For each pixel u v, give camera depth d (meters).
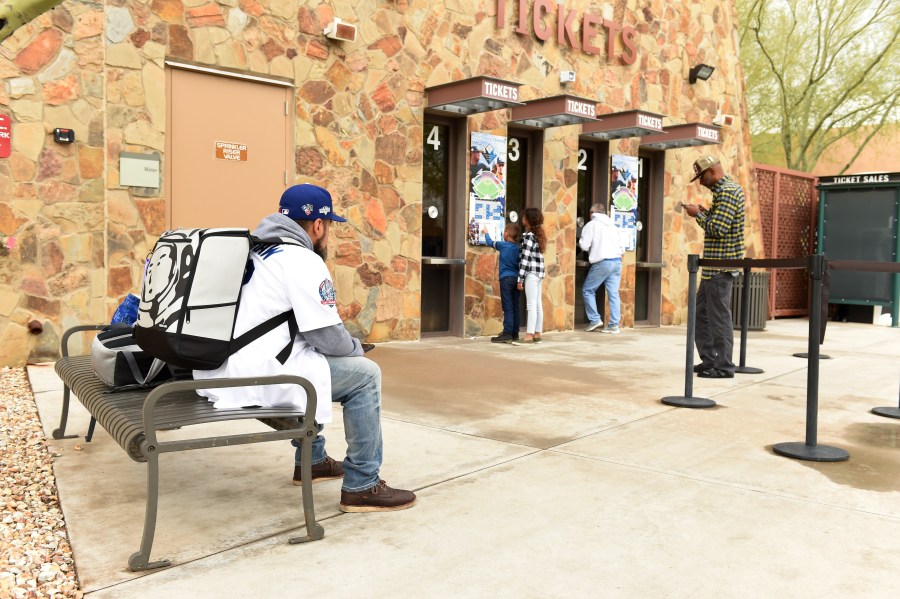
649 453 4.33
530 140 10.59
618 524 3.18
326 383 3.01
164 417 2.71
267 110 7.66
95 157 6.57
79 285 6.55
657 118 10.44
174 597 2.44
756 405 5.77
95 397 3.12
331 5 8.02
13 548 2.78
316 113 8.00
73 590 2.46
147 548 2.64
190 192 7.17
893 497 3.60
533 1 10.16
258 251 3.06
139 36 6.72
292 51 7.76
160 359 2.91
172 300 2.81
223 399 2.91
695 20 12.87
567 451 4.34
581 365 7.61
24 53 6.18
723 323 6.93
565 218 10.85
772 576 2.68
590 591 2.54
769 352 9.26
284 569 2.67
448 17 9.16
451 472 3.89
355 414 3.22
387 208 8.68
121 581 2.55
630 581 2.62
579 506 3.39
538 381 6.62
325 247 3.38
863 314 14.27
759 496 3.59
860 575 2.70
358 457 3.25
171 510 3.25
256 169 7.62
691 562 2.79
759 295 12.12
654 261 12.59
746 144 14.11
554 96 9.29
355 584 2.56
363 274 8.51
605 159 11.49
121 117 6.66
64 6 6.32
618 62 11.49
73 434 4.40
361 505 3.27
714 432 4.87
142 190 6.81
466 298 9.68
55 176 6.38
